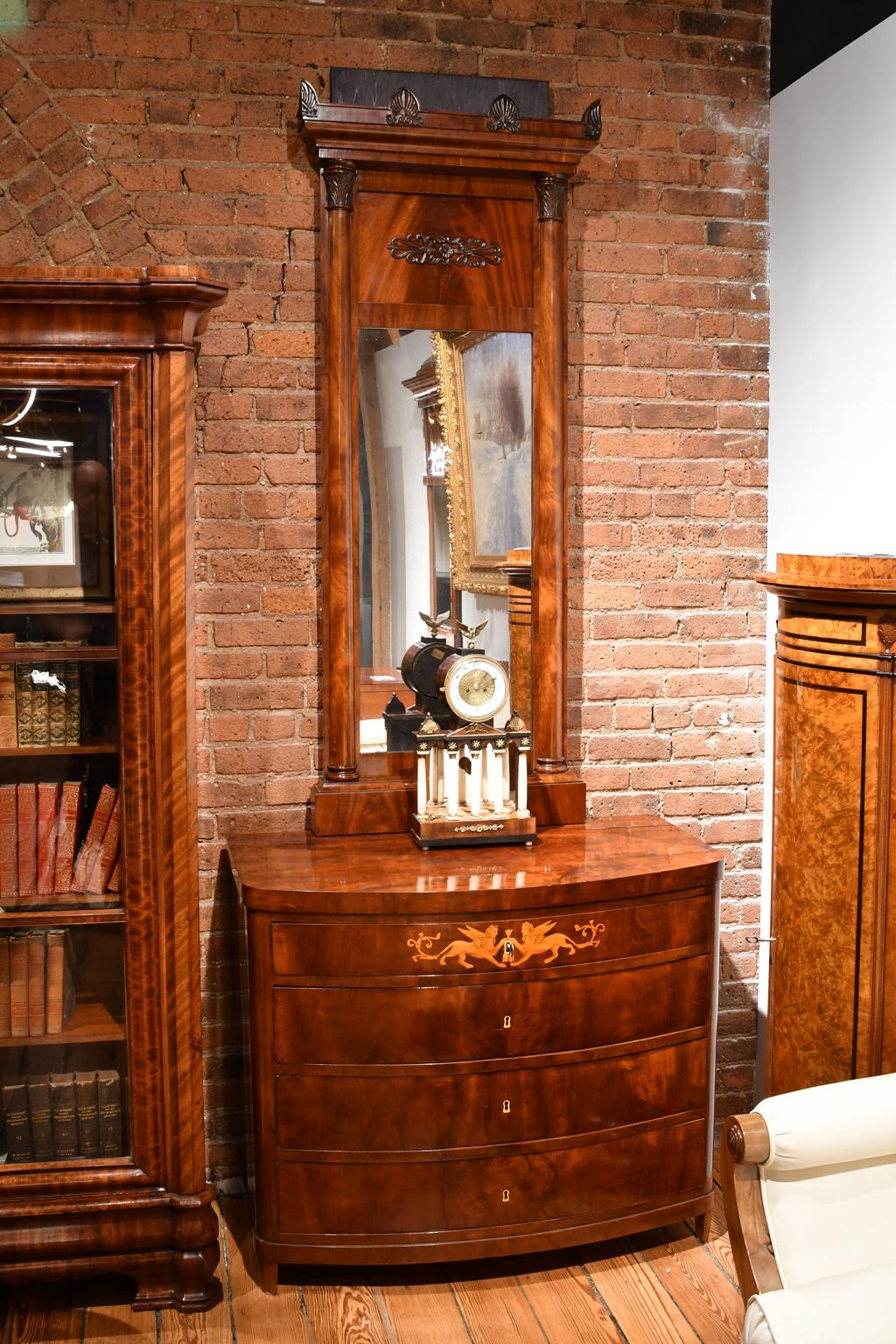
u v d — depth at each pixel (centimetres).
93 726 252
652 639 319
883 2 264
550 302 292
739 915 332
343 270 281
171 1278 260
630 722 320
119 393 243
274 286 288
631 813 322
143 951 255
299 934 251
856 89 275
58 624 249
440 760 289
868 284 274
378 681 293
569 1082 263
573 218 303
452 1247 260
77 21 276
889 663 238
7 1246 252
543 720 303
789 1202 193
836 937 252
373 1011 254
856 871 246
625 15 301
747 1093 337
